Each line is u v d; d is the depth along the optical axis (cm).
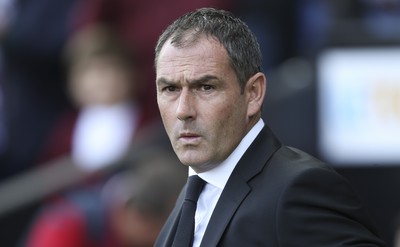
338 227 1028
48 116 2872
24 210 2495
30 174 2517
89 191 2212
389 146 2192
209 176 1081
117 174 2353
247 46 1066
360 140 2202
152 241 2000
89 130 2627
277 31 2795
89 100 2641
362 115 2197
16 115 2867
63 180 2475
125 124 2608
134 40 2727
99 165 2378
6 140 2856
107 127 2606
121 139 2592
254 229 1030
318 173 1045
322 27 2398
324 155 2217
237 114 1059
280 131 2259
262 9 2805
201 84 1045
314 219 1023
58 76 2892
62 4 2950
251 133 1084
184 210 1091
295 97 2259
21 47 2884
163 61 1057
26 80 2880
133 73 2659
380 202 2209
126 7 2767
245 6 2816
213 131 1049
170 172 2016
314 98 2234
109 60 2631
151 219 1997
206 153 1052
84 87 2645
